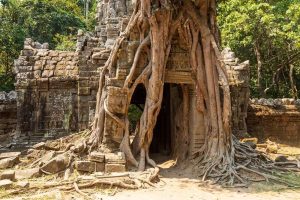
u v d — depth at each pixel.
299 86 29.88
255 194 9.89
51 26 33.62
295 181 11.32
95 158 11.35
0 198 8.66
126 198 8.93
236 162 12.35
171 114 15.66
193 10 12.92
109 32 16.30
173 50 13.23
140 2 12.62
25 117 17.81
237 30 24.44
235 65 19.81
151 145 17.28
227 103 12.37
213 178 11.40
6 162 11.98
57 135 17.61
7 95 19.58
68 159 11.59
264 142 20.34
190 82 13.21
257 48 25.67
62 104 17.94
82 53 16.67
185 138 13.64
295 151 19.16
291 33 22.92
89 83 16.41
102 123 12.52
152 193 9.55
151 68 12.57
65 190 9.48
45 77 17.97
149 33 12.61
